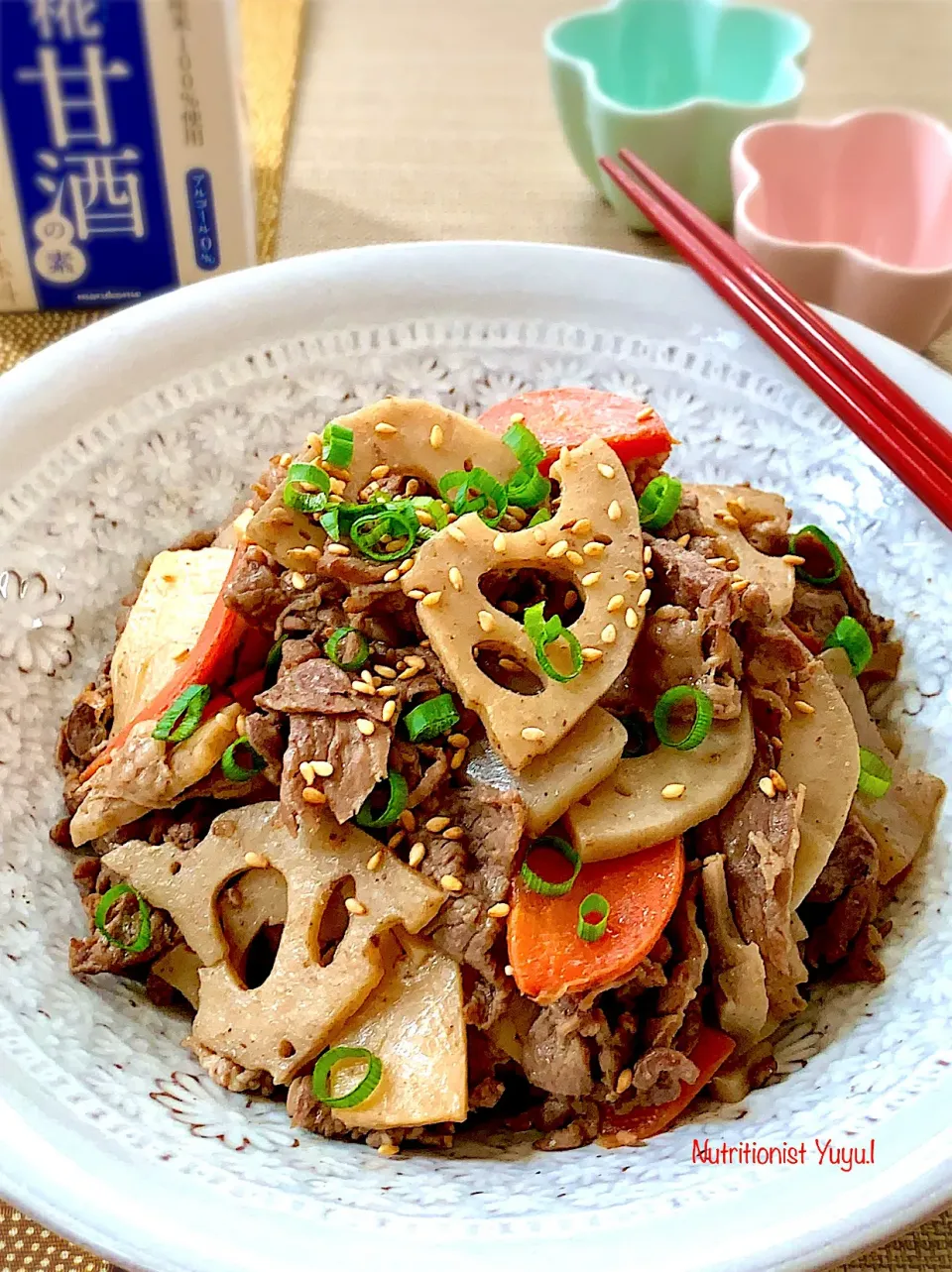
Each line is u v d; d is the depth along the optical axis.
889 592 0.24
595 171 0.36
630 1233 0.14
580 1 0.48
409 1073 0.18
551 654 0.19
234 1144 0.16
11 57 0.28
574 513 0.20
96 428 0.24
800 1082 0.18
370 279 0.27
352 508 0.19
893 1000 0.19
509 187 0.38
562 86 0.35
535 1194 0.16
